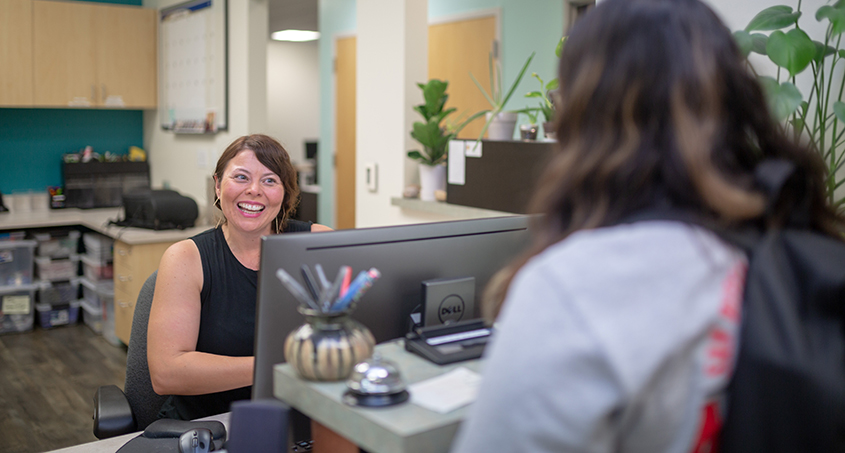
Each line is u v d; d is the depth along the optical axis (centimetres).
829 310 55
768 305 54
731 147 59
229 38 431
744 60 61
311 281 85
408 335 94
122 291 398
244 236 170
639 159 56
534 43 383
